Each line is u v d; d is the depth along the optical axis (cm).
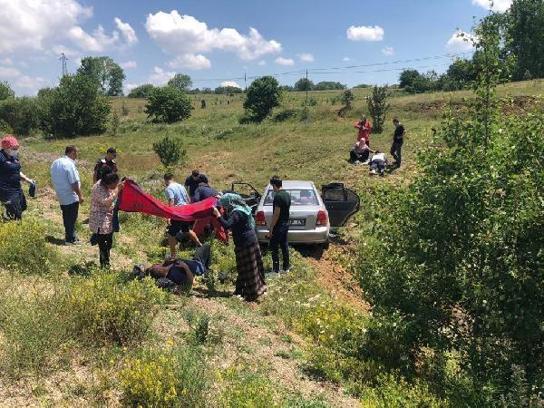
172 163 2597
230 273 949
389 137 2753
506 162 672
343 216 1347
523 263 642
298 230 1152
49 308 563
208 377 504
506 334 660
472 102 724
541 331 618
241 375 534
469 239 677
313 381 583
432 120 3328
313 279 1026
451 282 703
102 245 779
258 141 3622
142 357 503
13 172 916
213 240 1085
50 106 5394
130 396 456
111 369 500
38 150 3497
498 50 721
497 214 645
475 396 604
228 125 4959
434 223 686
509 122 703
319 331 718
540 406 593
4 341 509
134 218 1231
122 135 4934
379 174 1984
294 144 2922
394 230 744
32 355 487
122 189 790
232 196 816
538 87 3559
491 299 648
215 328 651
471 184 653
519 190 646
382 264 759
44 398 439
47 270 748
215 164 2767
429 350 805
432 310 710
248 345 631
